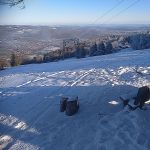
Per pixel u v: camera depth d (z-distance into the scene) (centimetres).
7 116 1407
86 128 1130
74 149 991
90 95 1566
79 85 1855
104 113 1245
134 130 1022
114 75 2070
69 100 1295
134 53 3819
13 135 1168
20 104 1589
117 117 1151
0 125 1293
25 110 1467
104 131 1066
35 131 1184
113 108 1281
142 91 1176
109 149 940
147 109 1155
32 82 2161
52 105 1488
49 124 1238
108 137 1017
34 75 2478
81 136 1075
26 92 1845
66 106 1312
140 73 2014
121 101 1320
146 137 966
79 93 1653
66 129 1158
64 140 1072
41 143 1071
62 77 2219
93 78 2042
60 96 1645
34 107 1498
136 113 1130
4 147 1064
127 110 1189
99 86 1739
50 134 1137
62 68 2770
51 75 2377
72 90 1748
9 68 3553
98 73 2230
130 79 1858
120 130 1044
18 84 2144
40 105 1517
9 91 1933
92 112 1280
